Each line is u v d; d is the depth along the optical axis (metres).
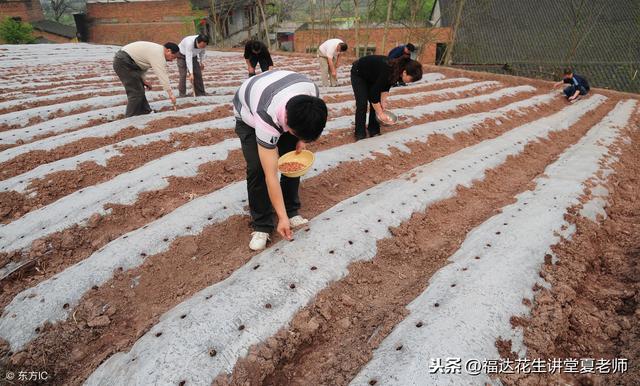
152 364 2.00
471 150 4.78
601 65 15.55
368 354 2.14
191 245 2.96
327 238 2.89
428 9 24.67
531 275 2.54
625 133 6.08
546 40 18.22
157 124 5.06
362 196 3.54
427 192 3.66
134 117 5.15
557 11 19.27
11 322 2.38
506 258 2.66
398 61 4.14
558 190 3.65
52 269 2.87
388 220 3.21
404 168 4.41
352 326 2.38
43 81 7.39
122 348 2.23
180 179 3.82
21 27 26.06
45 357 2.24
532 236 2.91
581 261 2.80
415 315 2.29
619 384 1.92
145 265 2.78
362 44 21.19
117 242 2.93
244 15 27.27
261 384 2.04
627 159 4.97
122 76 5.00
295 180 2.92
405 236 3.14
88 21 26.64
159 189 3.67
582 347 2.18
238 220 3.25
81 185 3.80
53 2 41.38
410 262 2.92
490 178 4.20
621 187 4.10
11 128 5.16
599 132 5.92
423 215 3.40
